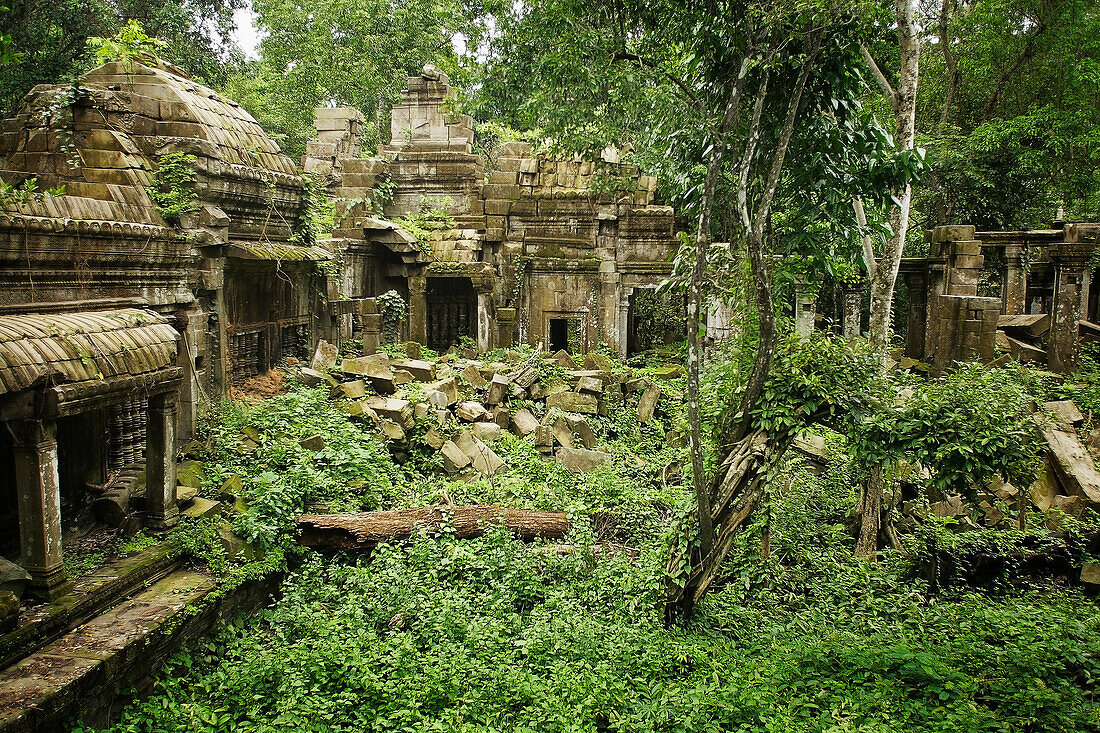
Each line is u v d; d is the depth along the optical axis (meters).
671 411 15.47
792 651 7.72
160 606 7.55
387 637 7.92
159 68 12.20
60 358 7.11
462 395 14.91
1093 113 21.77
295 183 14.68
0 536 8.26
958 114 24.69
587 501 11.62
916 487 11.62
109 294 9.18
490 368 16.34
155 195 10.33
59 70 19.06
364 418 12.56
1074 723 6.14
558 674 7.21
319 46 29.33
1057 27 21.55
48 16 19.39
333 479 10.50
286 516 9.48
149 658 7.16
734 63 8.17
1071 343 16.78
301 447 10.94
